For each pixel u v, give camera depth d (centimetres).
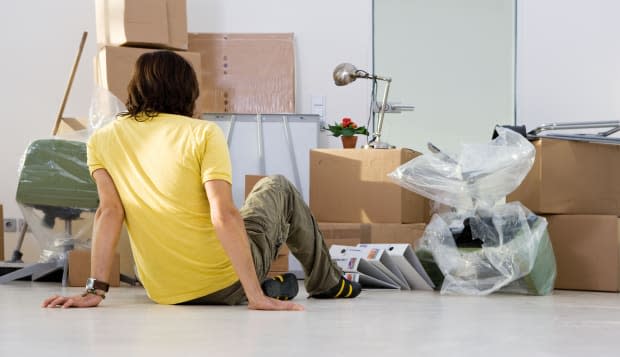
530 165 377
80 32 614
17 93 607
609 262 398
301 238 295
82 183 407
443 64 652
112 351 151
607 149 432
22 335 179
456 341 172
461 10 650
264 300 247
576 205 421
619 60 634
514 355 150
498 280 358
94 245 261
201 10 632
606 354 153
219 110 621
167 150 256
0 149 604
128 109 266
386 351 154
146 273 264
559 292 393
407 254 395
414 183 389
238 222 247
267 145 571
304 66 634
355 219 466
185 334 180
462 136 652
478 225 367
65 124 530
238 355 146
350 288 316
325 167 473
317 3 636
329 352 151
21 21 609
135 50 519
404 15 651
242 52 625
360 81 637
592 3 636
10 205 602
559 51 639
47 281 452
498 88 649
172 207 256
